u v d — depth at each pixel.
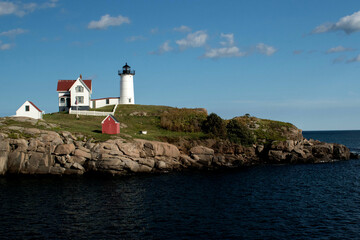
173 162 61.88
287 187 47.47
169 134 72.94
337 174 58.31
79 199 39.69
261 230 30.00
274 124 87.69
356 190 45.53
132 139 61.66
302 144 79.81
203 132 75.81
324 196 42.19
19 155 53.88
